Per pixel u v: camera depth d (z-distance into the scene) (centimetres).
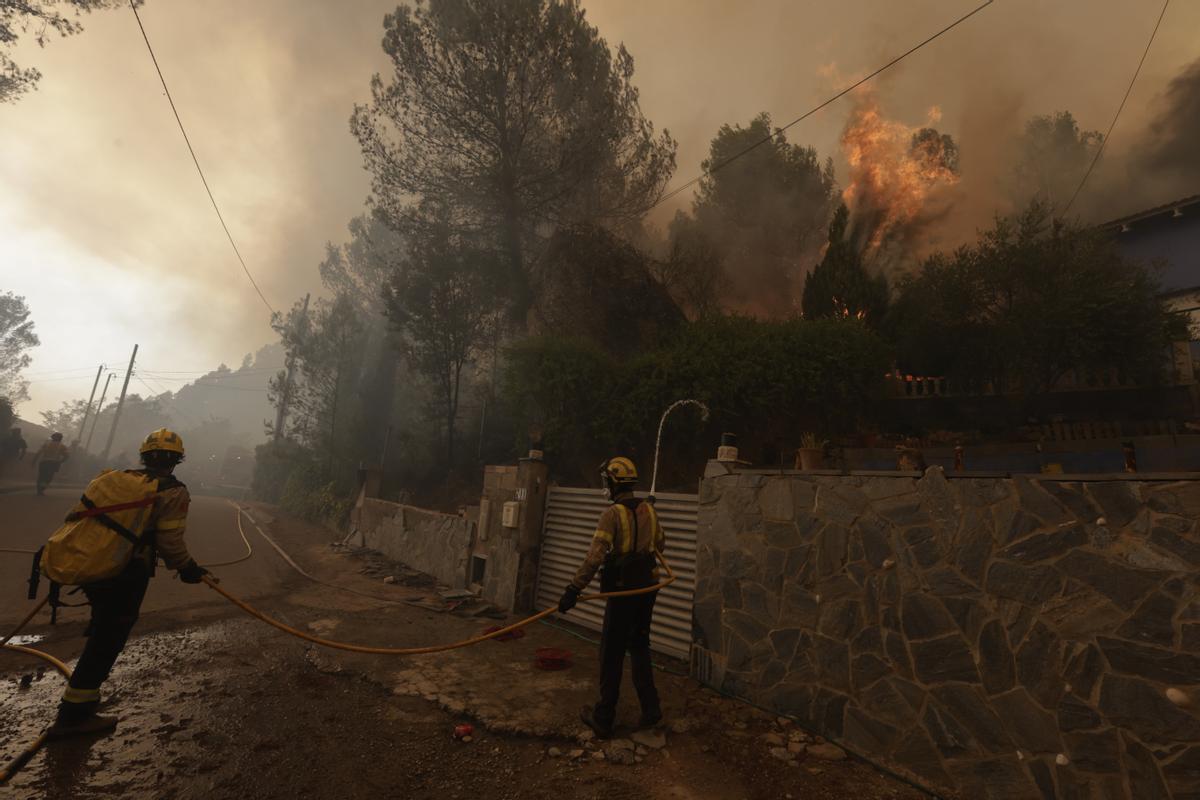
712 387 909
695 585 466
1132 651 240
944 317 1128
